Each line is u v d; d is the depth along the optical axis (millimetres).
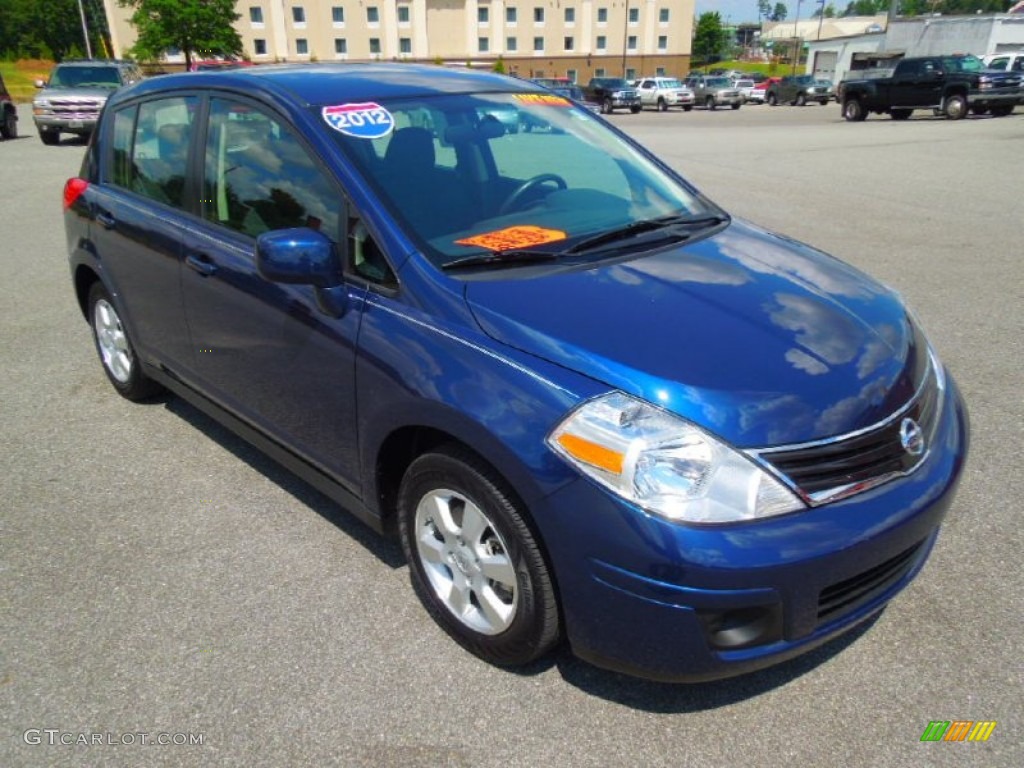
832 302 2754
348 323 2803
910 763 2314
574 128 3781
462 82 3697
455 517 2689
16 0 90250
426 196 2969
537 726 2463
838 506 2215
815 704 2525
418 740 2424
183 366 3965
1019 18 43844
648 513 2119
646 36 79875
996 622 2844
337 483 3148
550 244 2961
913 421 2443
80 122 18797
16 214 10570
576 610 2314
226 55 50625
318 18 72125
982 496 3615
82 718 2520
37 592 3104
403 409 2598
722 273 2855
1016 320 5828
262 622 2922
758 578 2102
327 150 2998
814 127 24047
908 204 10219
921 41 48750
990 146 16312
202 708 2551
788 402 2238
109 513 3635
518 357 2379
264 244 2717
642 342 2357
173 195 3822
